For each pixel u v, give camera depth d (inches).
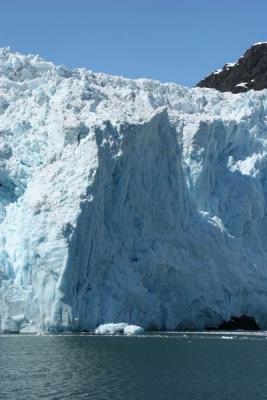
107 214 3284.9
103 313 3083.2
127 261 3277.6
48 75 4037.9
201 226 3663.9
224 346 2613.2
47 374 1966.0
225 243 3757.4
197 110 4419.3
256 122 4355.3
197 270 3513.8
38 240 3043.8
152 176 3491.6
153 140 3496.6
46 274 3004.4
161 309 3344.0
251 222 3988.7
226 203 3939.5
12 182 3380.9
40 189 3213.6
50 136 3479.3
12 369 2036.2
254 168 4114.2
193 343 2694.4
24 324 3016.7
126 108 3772.1
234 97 4574.3
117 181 3326.8
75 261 3024.1
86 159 3225.9
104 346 2527.1
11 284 3051.2
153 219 3462.1
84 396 1708.9
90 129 3316.9
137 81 4478.3
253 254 3954.2
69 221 3038.9
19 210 3245.6
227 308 3597.4
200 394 1749.5
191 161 3853.3
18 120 3582.7
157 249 3371.1
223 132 4042.8
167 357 2292.1
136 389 1792.6
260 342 2787.9
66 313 2974.9
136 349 2461.9
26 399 1675.7
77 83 3850.9
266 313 3759.8
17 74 4089.6
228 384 1871.3
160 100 4335.6
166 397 1711.4
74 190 3144.7
